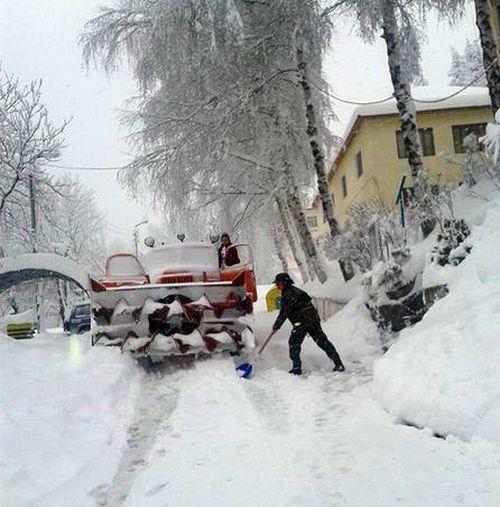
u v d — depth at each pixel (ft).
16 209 78.84
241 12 47.67
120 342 29.58
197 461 15.47
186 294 29.89
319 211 125.39
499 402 15.05
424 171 37.24
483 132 79.41
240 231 64.49
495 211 28.09
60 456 15.80
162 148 54.44
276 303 60.90
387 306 29.84
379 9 39.32
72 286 107.24
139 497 13.38
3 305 116.98
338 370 26.66
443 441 15.33
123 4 54.44
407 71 43.09
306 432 17.35
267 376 26.45
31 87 69.15
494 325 18.38
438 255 28.53
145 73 54.03
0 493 12.94
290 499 12.50
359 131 81.35
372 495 12.42
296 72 50.62
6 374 21.35
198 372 26.96
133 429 19.02
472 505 11.55
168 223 59.72
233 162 55.88
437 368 18.20
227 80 50.57
